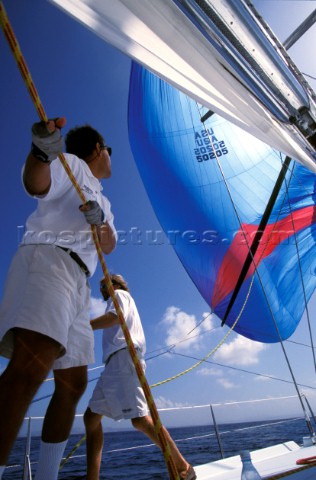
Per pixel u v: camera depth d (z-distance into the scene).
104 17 1.18
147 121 9.36
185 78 1.64
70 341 1.50
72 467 19.31
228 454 20.69
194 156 9.23
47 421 1.55
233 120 2.05
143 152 9.75
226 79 1.73
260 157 8.88
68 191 1.52
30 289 1.29
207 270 9.69
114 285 3.13
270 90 1.97
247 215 9.20
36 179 1.19
